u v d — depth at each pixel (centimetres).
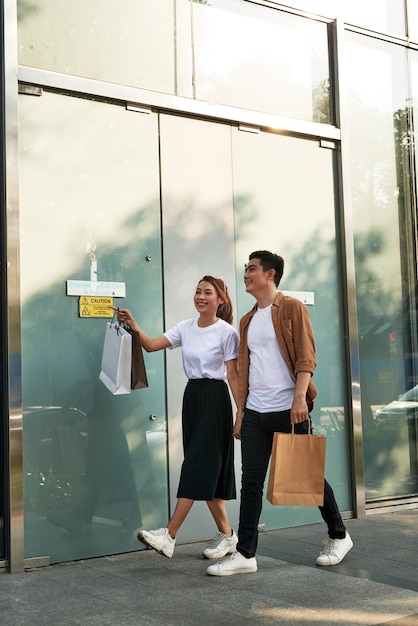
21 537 496
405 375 718
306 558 518
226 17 628
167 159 585
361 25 708
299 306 484
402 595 428
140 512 552
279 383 482
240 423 496
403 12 739
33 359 514
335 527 504
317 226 670
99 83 550
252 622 382
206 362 506
